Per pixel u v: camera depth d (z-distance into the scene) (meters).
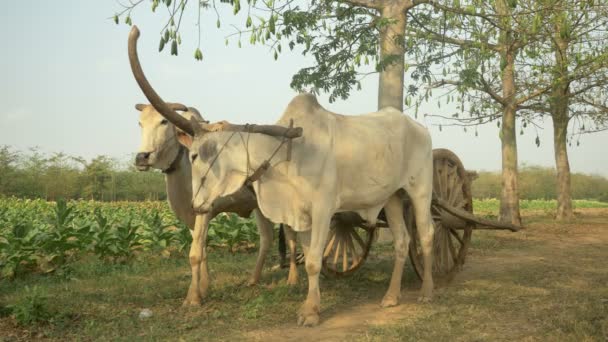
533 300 5.23
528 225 14.29
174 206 5.46
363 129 5.09
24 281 6.45
